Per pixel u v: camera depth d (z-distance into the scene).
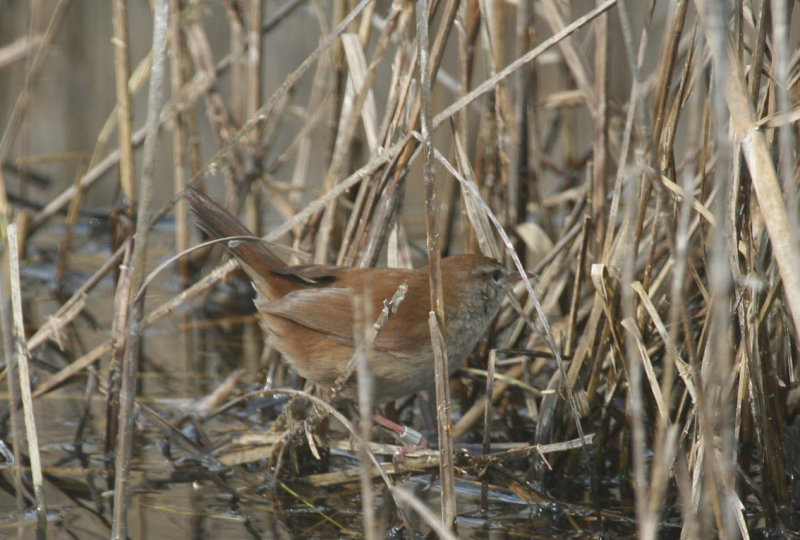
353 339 7.63
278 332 7.95
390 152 8.07
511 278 8.48
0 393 9.83
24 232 13.58
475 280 8.15
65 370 9.06
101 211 15.36
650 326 8.44
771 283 7.39
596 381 8.44
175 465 8.59
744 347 6.99
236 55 12.81
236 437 8.69
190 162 13.48
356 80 9.48
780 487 7.75
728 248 6.68
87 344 11.40
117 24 9.66
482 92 7.68
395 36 11.48
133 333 6.43
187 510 7.73
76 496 7.91
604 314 8.46
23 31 19.64
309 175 16.52
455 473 8.19
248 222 13.30
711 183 7.73
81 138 17.64
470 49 9.19
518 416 9.77
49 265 14.16
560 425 8.63
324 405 6.71
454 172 6.95
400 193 8.49
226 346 11.77
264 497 8.03
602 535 7.37
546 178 16.00
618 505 7.97
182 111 12.17
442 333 6.43
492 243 8.94
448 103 16.70
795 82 7.08
